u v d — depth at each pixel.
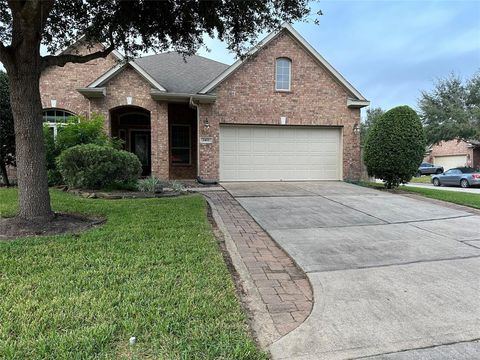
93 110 12.76
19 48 5.36
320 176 14.17
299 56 13.62
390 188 12.41
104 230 5.27
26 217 5.61
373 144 12.34
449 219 7.21
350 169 14.20
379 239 5.60
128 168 9.59
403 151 11.77
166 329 2.66
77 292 3.20
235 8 6.75
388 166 11.92
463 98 28.97
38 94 5.68
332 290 3.63
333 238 5.62
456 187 20.97
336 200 9.38
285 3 6.71
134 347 2.45
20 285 3.31
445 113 28.53
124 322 2.72
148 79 12.93
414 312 3.17
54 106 13.48
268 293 3.56
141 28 7.32
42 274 3.60
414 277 4.00
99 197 8.64
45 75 13.40
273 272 4.16
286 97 13.59
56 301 3.00
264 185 12.51
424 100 30.09
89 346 2.40
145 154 16.23
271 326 2.90
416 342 2.70
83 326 2.66
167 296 3.20
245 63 13.18
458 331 2.86
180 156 15.86
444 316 3.10
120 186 9.73
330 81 13.91
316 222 6.75
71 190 9.40
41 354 2.31
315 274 4.05
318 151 14.11
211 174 13.21
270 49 13.36
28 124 5.56
